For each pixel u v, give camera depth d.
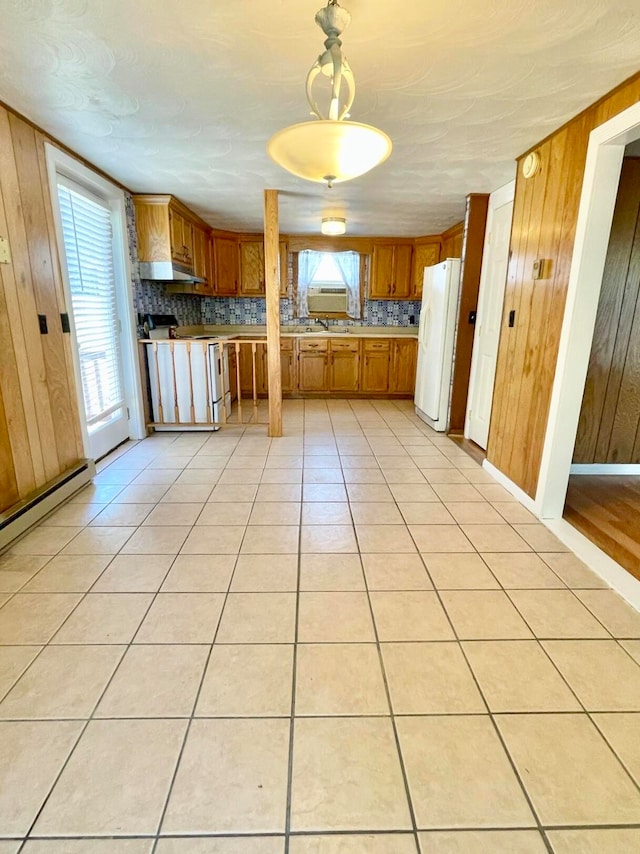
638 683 1.38
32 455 2.37
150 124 2.31
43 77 1.84
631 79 1.82
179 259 3.99
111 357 3.53
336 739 1.19
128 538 2.22
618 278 2.87
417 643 1.53
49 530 2.30
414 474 3.17
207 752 1.15
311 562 2.02
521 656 1.48
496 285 3.46
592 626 1.63
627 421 3.15
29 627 1.59
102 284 3.33
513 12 1.42
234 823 0.99
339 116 1.49
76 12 1.42
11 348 2.19
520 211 2.80
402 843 0.96
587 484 3.02
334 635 1.57
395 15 1.43
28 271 2.32
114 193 3.30
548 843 0.96
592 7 1.39
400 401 5.82
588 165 2.09
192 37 1.57
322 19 1.31
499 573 1.95
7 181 2.14
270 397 3.99
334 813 1.02
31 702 1.29
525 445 2.68
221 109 2.12
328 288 6.02
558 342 2.34
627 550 2.15
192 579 1.89
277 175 3.15
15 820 0.99
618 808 1.03
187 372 4.02
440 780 1.09
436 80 1.85
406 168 2.99
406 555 2.09
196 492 2.80
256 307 6.00
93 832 0.97
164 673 1.40
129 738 1.18
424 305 4.75
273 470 3.21
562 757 1.15
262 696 1.32
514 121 2.25
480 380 3.81
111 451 3.58
